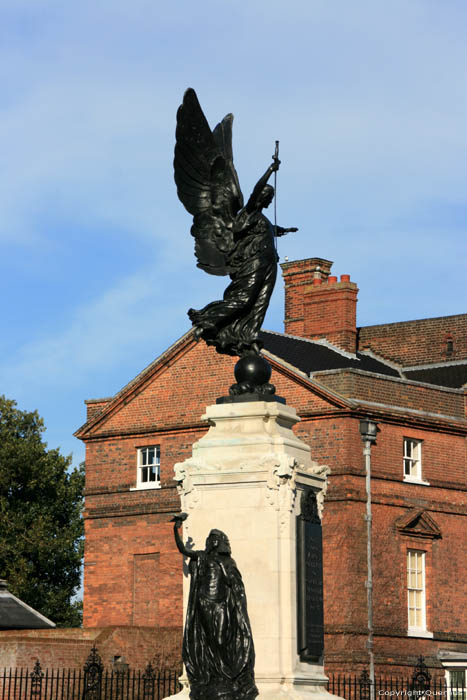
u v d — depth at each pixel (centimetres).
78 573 10281
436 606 7638
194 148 3744
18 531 10050
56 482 10306
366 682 4306
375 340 9906
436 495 7788
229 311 3622
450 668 7512
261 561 3347
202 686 3250
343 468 7388
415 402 7881
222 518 3394
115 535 8269
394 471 7606
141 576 8131
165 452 8169
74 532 10219
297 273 9169
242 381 3569
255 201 3656
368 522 7388
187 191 3750
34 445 10206
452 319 9569
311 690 3347
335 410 7450
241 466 3391
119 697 6544
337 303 8831
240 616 3272
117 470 8338
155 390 8275
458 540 7850
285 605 3328
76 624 10081
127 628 6712
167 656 6881
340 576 7288
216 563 3297
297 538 3397
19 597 9825
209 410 3519
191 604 3297
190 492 3434
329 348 8806
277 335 8650
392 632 7356
